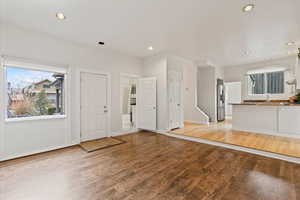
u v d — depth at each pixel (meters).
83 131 4.07
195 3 2.29
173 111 5.29
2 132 2.87
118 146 3.72
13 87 3.08
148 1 2.24
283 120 4.18
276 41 3.88
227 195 1.84
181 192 1.91
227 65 6.95
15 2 2.23
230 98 8.50
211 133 4.61
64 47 3.69
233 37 3.60
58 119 3.59
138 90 5.46
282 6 2.36
